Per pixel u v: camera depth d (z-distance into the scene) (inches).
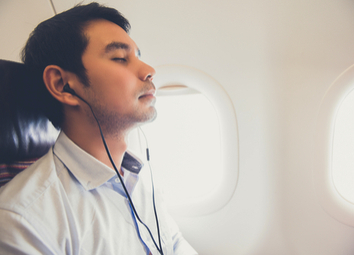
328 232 52.1
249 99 48.3
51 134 32.9
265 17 43.0
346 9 41.3
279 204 53.1
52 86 25.1
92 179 25.1
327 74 45.3
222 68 46.8
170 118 51.5
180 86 48.9
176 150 52.9
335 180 49.6
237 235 55.4
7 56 45.3
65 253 21.0
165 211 38.7
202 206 53.1
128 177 31.8
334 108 46.0
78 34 25.4
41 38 25.8
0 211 18.6
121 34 27.3
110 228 24.6
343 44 43.3
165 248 31.7
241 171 52.2
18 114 27.5
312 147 49.1
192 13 43.1
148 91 27.8
